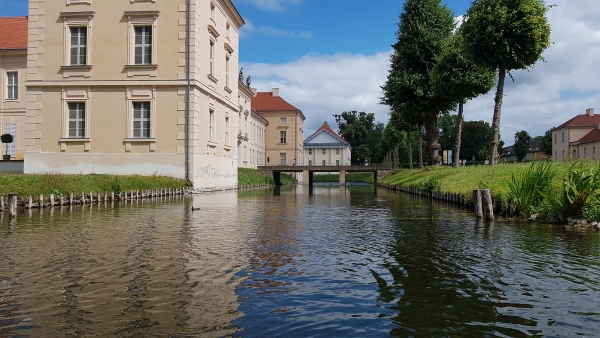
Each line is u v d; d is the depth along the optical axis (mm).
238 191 32000
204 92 27828
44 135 26562
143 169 26141
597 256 7230
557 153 73562
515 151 92312
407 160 104500
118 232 9664
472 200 16266
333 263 6688
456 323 4234
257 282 5566
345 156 100375
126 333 3893
